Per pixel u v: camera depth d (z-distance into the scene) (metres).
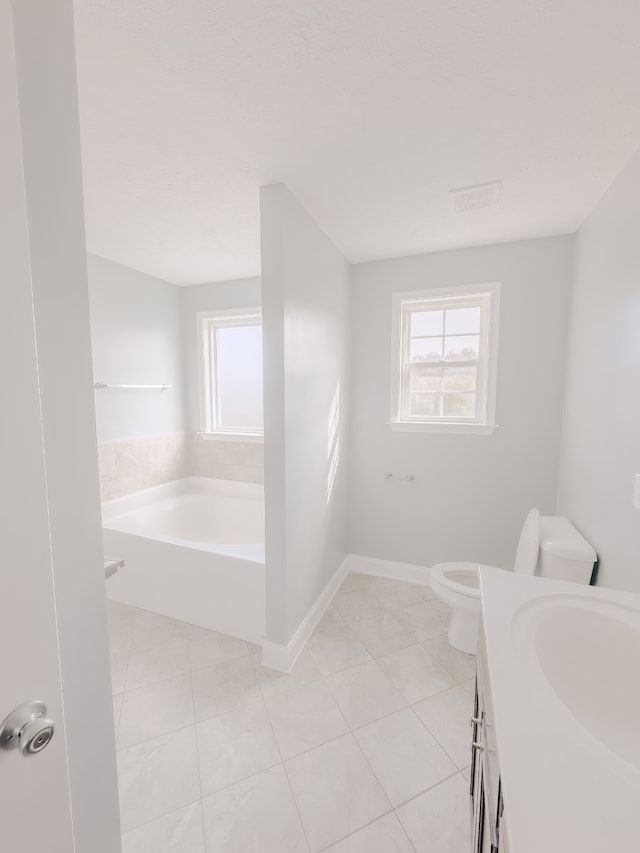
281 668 1.79
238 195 1.70
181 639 2.03
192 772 1.31
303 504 1.93
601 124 1.23
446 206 1.79
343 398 2.54
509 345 2.28
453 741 1.43
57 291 0.64
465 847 1.08
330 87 1.08
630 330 1.39
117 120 1.21
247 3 0.84
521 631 0.86
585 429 1.81
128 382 2.79
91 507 0.72
